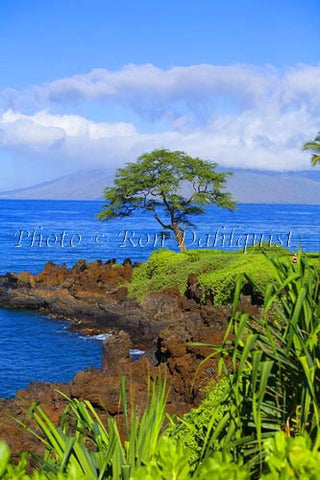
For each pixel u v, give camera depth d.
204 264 46.38
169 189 67.94
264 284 33.84
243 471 3.23
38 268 85.81
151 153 70.88
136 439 5.11
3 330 41.81
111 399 16.88
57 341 38.22
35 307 50.56
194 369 19.19
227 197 72.44
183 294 46.44
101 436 5.36
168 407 17.78
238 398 4.77
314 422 4.52
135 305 45.16
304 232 164.12
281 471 3.33
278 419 4.90
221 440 5.04
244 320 4.69
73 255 104.31
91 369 21.69
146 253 107.94
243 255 45.28
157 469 3.45
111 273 54.22
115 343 22.75
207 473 3.21
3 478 3.49
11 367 30.78
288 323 4.87
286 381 4.99
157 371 19.98
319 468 3.24
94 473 4.74
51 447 5.14
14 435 14.72
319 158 50.94
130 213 74.19
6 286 55.41
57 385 18.72
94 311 44.28
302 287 4.81
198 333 22.14
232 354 4.88
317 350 4.72
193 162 71.44
